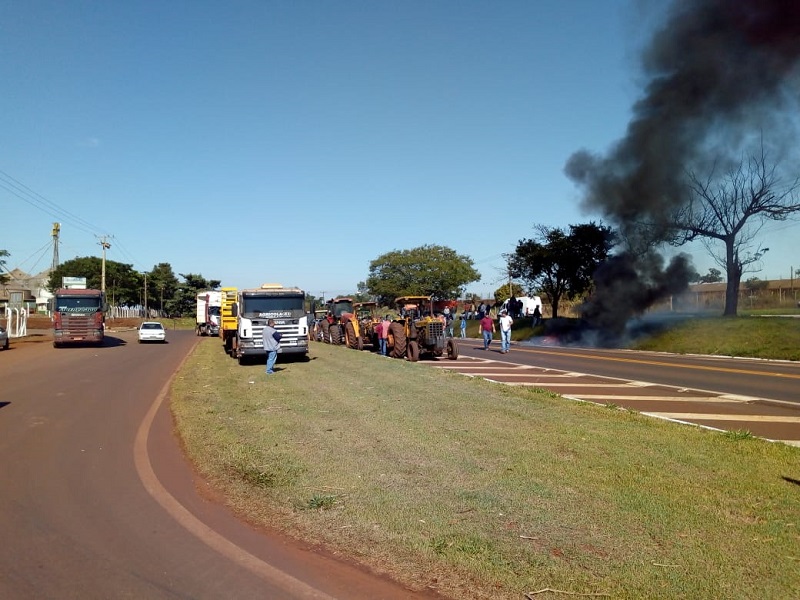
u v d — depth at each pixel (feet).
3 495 21.25
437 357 75.72
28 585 14.61
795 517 17.42
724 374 56.34
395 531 16.83
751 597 13.02
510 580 13.94
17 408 39.88
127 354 90.22
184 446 28.35
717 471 21.90
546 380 51.88
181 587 14.40
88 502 20.47
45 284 296.71
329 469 22.89
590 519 17.30
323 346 96.27
